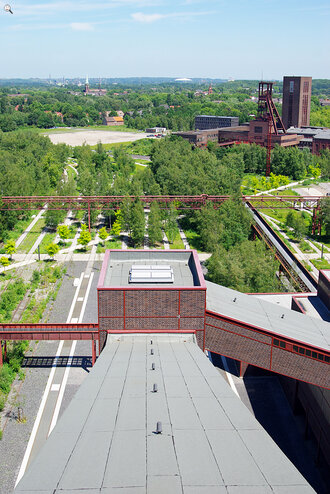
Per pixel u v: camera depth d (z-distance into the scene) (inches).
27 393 2874.0
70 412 1525.6
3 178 7091.5
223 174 7736.2
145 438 1316.4
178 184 7475.4
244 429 1418.6
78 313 3996.1
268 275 3973.9
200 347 2640.3
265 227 5620.1
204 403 1627.7
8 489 2170.3
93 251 5639.8
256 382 3058.6
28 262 5231.3
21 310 4045.3
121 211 6200.8
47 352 3344.0
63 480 1072.8
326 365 2440.9
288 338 2470.5
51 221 6245.1
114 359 2210.9
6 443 2463.1
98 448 1247.5
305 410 2605.8
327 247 6008.9
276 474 1135.0
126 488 1039.0
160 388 1772.9
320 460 2391.7
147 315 2586.1
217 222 5629.9
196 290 2549.2
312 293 3440.0
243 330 2554.1
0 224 5807.1
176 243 6072.8
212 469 1143.6
